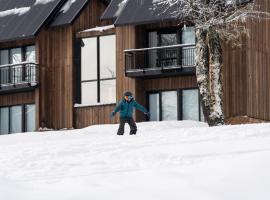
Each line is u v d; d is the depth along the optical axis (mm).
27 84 36781
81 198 8500
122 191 8914
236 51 31328
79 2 37219
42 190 9117
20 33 36688
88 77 36406
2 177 11172
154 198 8492
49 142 19344
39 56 36938
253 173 9359
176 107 33844
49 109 36844
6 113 38969
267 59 33000
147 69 33344
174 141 15406
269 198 8242
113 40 35688
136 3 33844
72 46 36438
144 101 34562
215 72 25922
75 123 36250
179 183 9273
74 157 14367
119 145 15734
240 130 16500
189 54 33375
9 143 22594
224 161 10539
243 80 31078
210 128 17844
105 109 35281
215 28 26094
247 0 29234
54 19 36938
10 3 39938
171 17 31797
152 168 11586
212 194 8570
